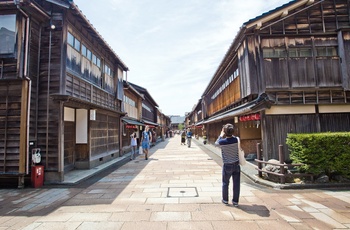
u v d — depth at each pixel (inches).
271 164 264.5
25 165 265.3
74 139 383.9
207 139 1011.9
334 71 356.2
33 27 295.6
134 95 805.2
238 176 194.1
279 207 186.7
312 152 248.5
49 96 298.2
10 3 254.4
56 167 290.0
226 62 520.1
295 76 354.3
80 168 378.0
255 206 189.9
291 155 280.7
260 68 353.7
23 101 268.7
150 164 436.8
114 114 532.4
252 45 362.9
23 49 268.5
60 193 242.1
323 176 260.1
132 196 225.3
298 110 348.5
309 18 366.3
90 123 390.0
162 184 272.7
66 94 302.8
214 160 479.8
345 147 246.4
